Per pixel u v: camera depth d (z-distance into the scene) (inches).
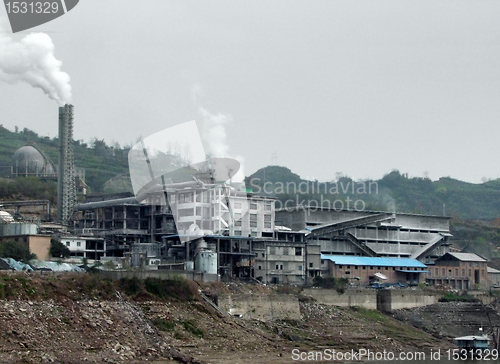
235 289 7381.9
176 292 6633.9
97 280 6220.5
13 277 5762.8
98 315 5772.6
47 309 5565.9
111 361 5177.2
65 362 4985.2
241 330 6550.2
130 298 6294.3
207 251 7608.3
